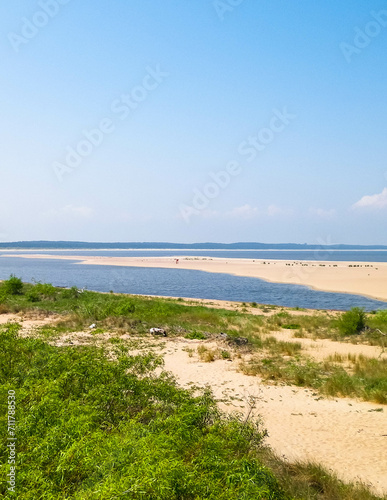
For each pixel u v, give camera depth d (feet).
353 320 69.92
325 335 68.49
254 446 18.79
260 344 57.31
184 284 189.16
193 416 16.92
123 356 22.62
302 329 74.79
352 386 38.09
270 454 21.74
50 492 11.21
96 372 19.89
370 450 24.86
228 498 11.93
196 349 52.03
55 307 83.10
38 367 21.43
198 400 20.29
